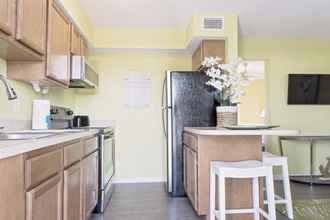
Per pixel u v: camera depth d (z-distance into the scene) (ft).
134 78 16.74
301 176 17.08
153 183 16.19
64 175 6.35
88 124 14.65
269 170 7.71
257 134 8.11
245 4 12.69
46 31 8.21
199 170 9.27
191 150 10.78
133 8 13.05
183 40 15.69
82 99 16.48
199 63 14.66
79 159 7.81
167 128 13.41
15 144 4.31
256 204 8.70
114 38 15.47
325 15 14.08
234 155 9.30
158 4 12.66
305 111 17.43
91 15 13.73
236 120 10.47
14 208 4.05
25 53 7.32
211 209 8.49
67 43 10.27
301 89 17.33
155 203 12.24
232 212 8.41
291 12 13.69
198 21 13.44
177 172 13.30
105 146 11.75
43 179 5.13
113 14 13.66
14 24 6.23
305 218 10.30
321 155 17.43
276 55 17.42
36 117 9.73
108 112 16.57
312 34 16.48
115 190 14.56
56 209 5.82
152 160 16.63
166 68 16.90
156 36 15.62
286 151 17.43
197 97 13.34
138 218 10.32
